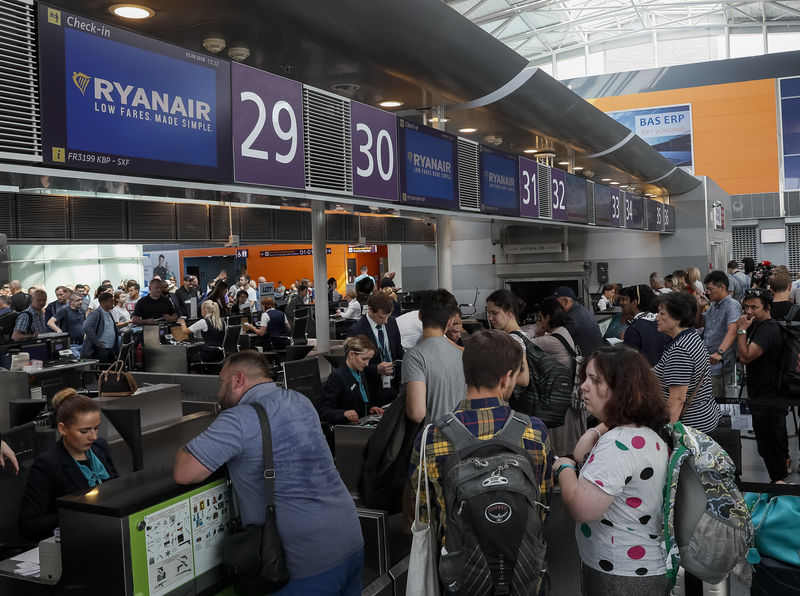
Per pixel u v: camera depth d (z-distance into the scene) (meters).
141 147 3.19
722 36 33.78
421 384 3.07
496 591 1.95
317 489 2.29
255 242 10.95
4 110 2.62
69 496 2.08
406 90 5.88
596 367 2.20
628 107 31.03
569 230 13.73
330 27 4.31
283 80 4.13
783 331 4.90
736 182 29.38
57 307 11.52
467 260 13.59
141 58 3.20
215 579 2.27
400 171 5.43
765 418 4.83
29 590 2.22
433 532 2.22
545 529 4.59
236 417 2.22
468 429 2.12
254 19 4.14
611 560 2.16
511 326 4.15
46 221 8.01
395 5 4.38
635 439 2.12
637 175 12.20
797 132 28.44
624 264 14.09
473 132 8.04
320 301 5.80
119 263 21.09
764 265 16.83
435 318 3.26
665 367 3.62
